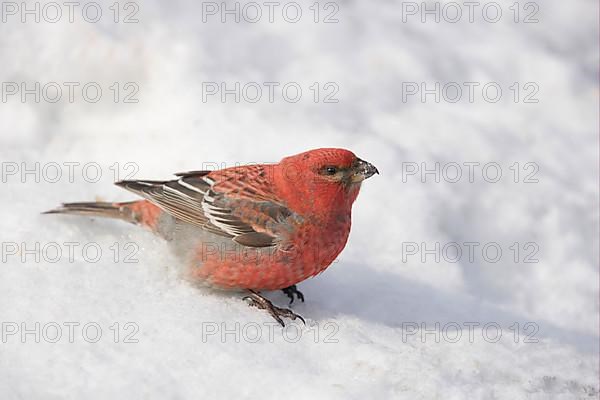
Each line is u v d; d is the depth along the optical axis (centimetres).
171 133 1314
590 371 1012
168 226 1032
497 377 946
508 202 1348
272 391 821
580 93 1598
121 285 956
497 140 1459
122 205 1075
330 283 1096
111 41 1366
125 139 1312
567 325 1241
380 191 1282
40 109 1319
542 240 1331
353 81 1489
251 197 983
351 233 1219
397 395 855
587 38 1722
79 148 1289
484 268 1282
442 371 915
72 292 920
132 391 782
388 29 1605
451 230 1295
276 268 981
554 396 949
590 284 1303
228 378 826
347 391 837
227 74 1412
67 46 1348
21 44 1341
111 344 842
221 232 980
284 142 1324
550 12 1744
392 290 1110
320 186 971
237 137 1312
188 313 927
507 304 1253
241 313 957
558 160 1457
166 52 1391
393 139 1398
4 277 922
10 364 787
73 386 776
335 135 1359
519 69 1609
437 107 1498
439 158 1378
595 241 1353
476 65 1590
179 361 835
